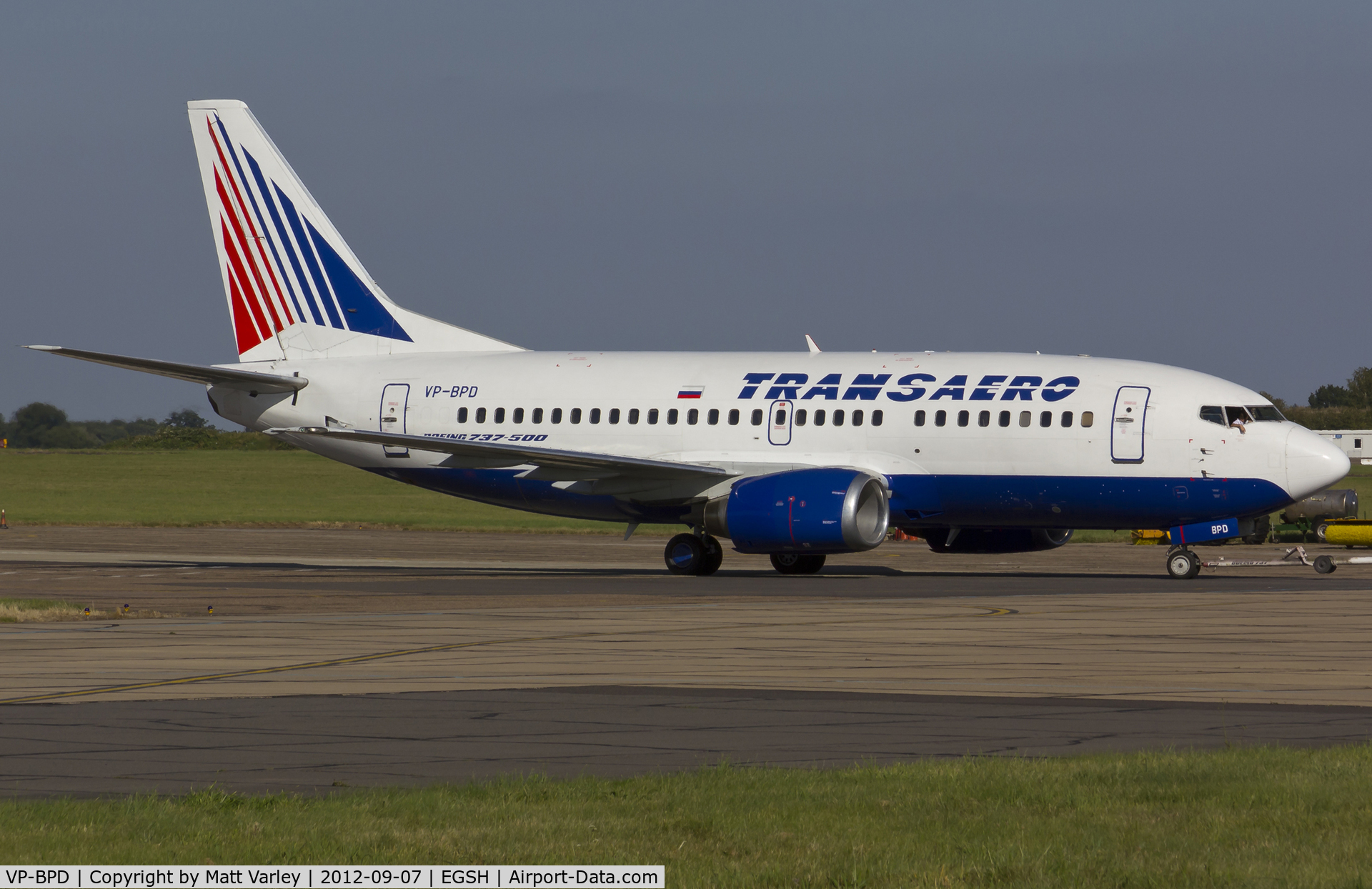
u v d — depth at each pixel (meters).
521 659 77.12
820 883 33.97
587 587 125.62
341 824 38.88
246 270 157.00
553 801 41.78
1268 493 126.75
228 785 45.34
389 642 84.75
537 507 147.88
